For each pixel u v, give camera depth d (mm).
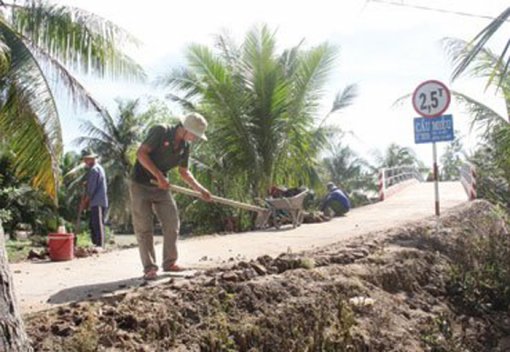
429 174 38625
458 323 7895
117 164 32500
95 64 12492
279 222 12438
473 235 11016
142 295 5277
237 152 17203
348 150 40250
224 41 18375
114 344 4402
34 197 20312
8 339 3182
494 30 5082
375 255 8344
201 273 6363
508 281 9133
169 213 6328
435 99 9977
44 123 11281
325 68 17703
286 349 5438
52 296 5348
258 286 6016
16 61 11094
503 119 13344
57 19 12023
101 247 10180
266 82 16984
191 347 4785
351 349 5867
